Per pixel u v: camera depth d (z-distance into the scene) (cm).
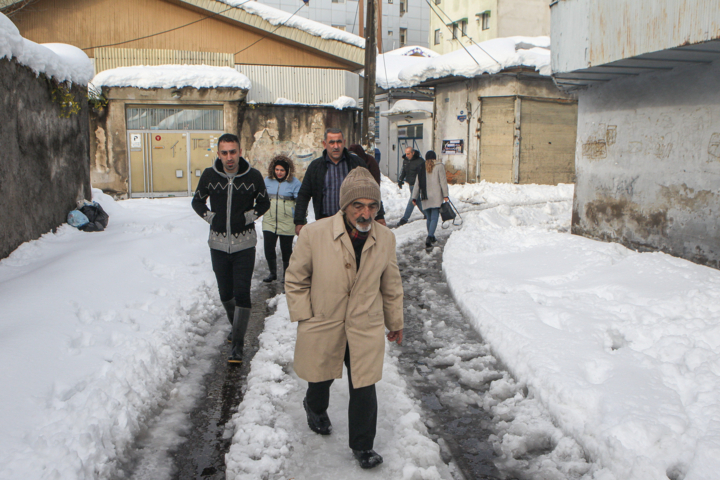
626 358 405
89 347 423
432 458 316
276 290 699
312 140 1838
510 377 432
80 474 272
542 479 303
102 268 618
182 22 1728
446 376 443
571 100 2000
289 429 348
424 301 650
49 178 790
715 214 641
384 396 394
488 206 1538
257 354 467
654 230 740
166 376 417
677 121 696
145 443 336
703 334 418
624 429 310
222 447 335
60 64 819
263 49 1791
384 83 2641
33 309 467
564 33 754
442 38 4309
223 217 465
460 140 2102
